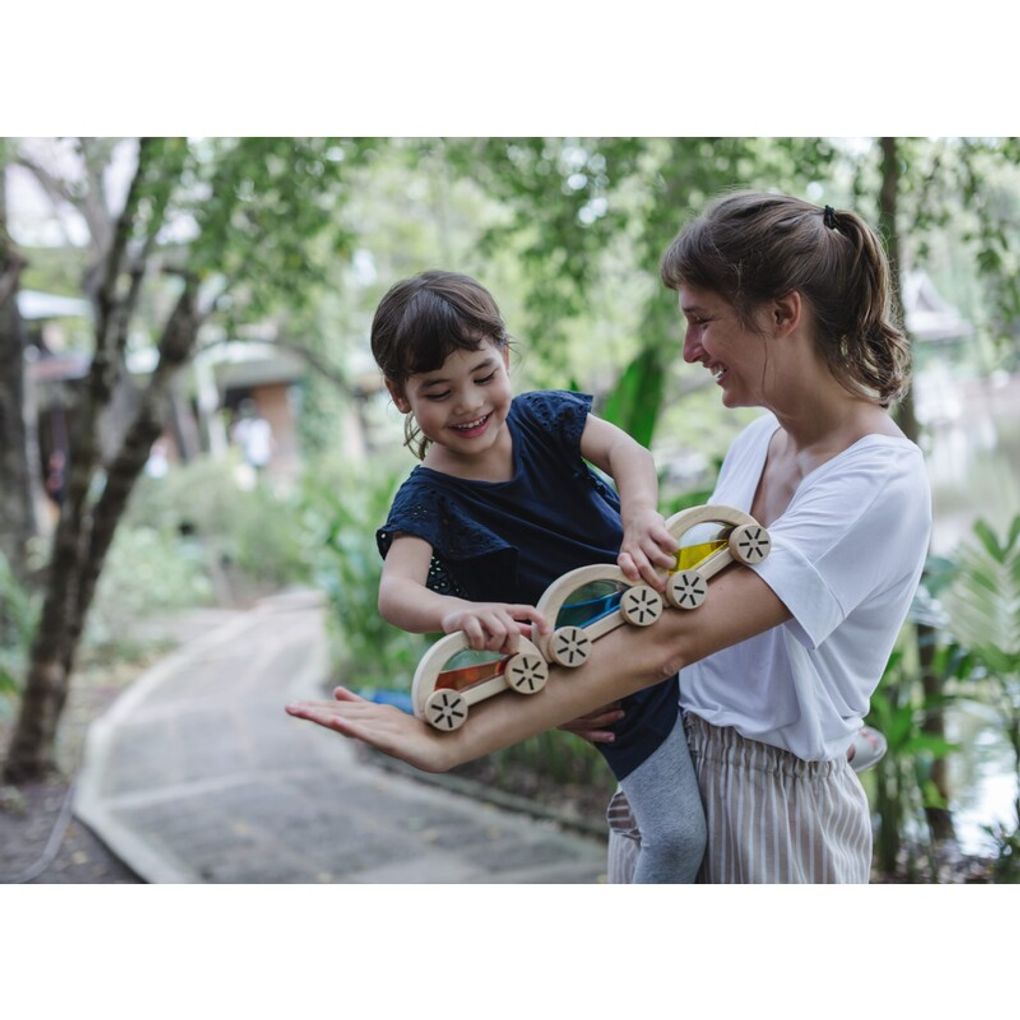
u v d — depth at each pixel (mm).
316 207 4715
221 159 4559
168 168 4520
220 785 5566
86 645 9859
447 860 4078
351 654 7828
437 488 1520
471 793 4977
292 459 19578
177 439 16484
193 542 14781
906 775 3350
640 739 1521
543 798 4746
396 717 1222
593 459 1590
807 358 1411
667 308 4328
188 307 5344
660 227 4180
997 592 3123
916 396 3393
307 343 9852
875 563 1357
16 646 7676
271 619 12352
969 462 7879
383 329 1470
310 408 18656
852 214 1421
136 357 11852
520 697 1268
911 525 1376
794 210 1401
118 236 5340
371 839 4453
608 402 3273
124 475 5660
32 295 10078
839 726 1451
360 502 8375
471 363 1451
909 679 3412
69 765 6184
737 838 1479
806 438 1479
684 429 7281
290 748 6254
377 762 5773
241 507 14477
